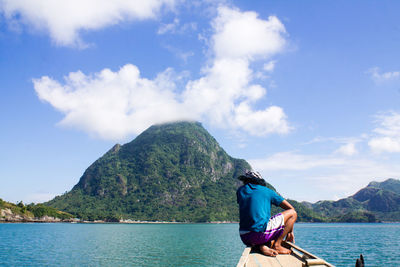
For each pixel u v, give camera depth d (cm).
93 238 10381
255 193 591
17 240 9231
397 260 4541
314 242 8012
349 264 4125
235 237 11175
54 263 4678
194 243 8425
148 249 6750
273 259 524
